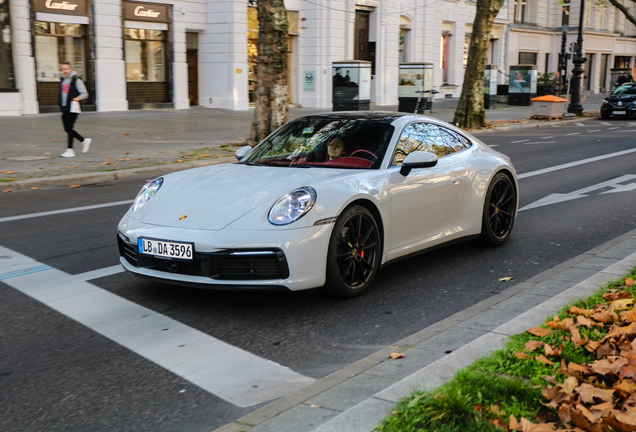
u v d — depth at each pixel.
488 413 2.67
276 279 4.17
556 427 2.59
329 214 4.31
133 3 23.25
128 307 4.50
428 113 25.66
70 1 21.47
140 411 3.05
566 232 6.84
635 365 2.96
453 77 37.06
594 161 12.97
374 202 4.67
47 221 7.45
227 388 3.30
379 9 30.59
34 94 20.89
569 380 2.83
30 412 3.04
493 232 6.09
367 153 5.05
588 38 47.00
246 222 4.20
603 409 2.60
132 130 17.53
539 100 24.91
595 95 46.47
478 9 21.08
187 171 5.29
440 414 2.64
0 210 8.16
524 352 3.28
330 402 2.97
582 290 4.34
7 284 5.03
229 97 25.50
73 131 12.64
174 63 24.84
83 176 10.59
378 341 3.94
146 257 4.39
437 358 3.46
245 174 4.91
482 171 5.84
